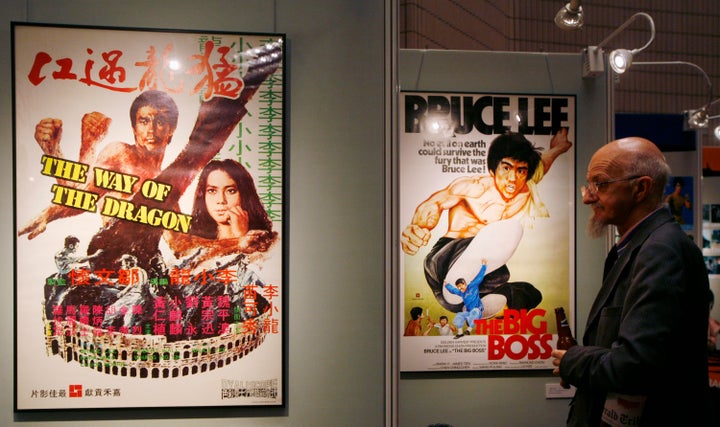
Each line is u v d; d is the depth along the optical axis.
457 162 3.06
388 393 2.12
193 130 2.08
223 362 2.09
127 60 2.07
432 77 3.06
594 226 1.73
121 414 2.08
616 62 2.89
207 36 2.09
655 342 1.40
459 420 3.08
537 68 3.08
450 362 3.08
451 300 3.07
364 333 2.14
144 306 2.06
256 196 2.10
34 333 2.04
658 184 1.61
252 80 2.10
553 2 4.74
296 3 2.13
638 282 1.47
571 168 3.07
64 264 2.04
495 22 4.51
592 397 1.60
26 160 2.04
